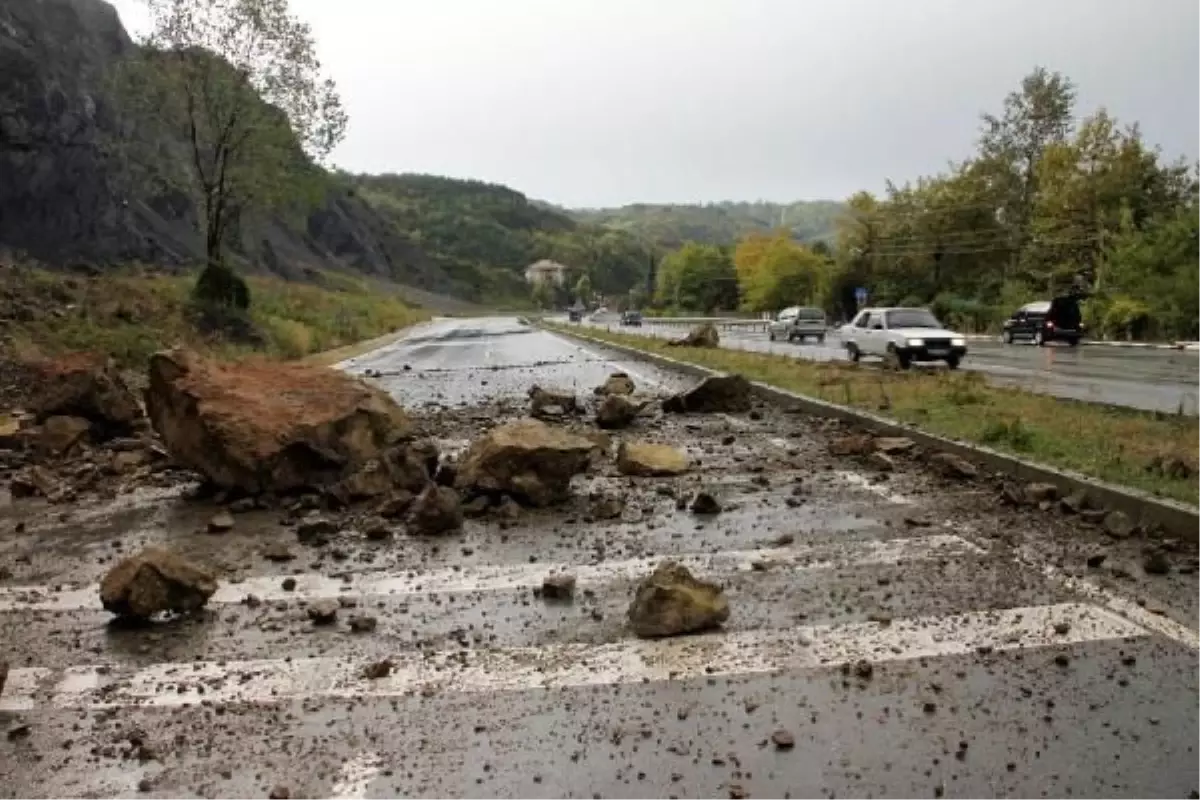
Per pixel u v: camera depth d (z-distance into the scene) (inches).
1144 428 466.0
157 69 1322.6
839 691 193.3
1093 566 268.1
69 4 2206.0
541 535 327.3
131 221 1993.1
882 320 1125.7
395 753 172.4
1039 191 2418.8
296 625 241.9
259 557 307.1
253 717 189.0
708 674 203.9
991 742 169.6
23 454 488.1
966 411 544.1
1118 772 158.2
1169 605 235.9
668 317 4554.6
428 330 2635.3
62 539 336.2
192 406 394.6
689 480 414.6
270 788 161.0
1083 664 202.5
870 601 247.0
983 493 366.3
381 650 223.6
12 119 1637.6
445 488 341.4
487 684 202.2
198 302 1203.2
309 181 1499.8
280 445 384.2
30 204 1681.8
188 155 1753.2
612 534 326.0
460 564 293.9
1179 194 2140.7
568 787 158.7
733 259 4761.3
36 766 170.9
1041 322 1716.3
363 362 1302.9
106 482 435.8
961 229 2854.3
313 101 1432.1
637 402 684.7
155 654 224.2
